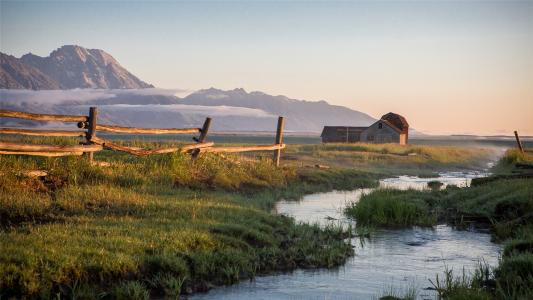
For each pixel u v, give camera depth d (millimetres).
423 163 52906
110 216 13773
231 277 10859
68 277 9398
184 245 11484
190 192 19406
